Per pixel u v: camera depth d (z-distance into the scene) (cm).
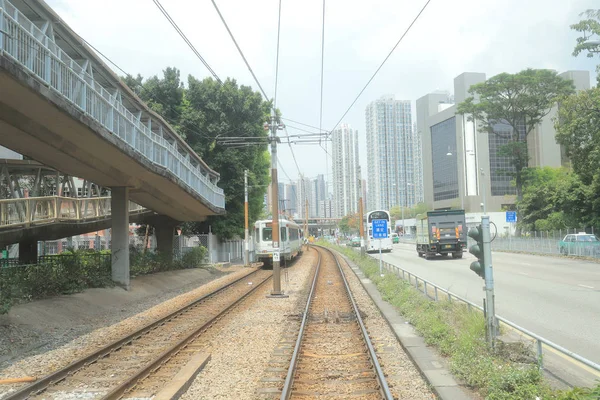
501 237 4766
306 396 685
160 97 3684
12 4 1148
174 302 1827
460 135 8250
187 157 2728
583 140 2853
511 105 4831
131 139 1686
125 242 1959
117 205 1969
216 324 1287
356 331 1148
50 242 3897
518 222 5000
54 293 1584
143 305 1759
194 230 3922
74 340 1134
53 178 2898
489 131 5131
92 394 723
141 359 931
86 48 1466
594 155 2761
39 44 1137
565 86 4650
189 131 3672
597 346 878
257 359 909
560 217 4212
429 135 9538
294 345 1003
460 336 860
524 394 578
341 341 1048
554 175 6006
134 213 2766
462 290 1705
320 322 1288
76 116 1284
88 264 1984
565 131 2836
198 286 2430
